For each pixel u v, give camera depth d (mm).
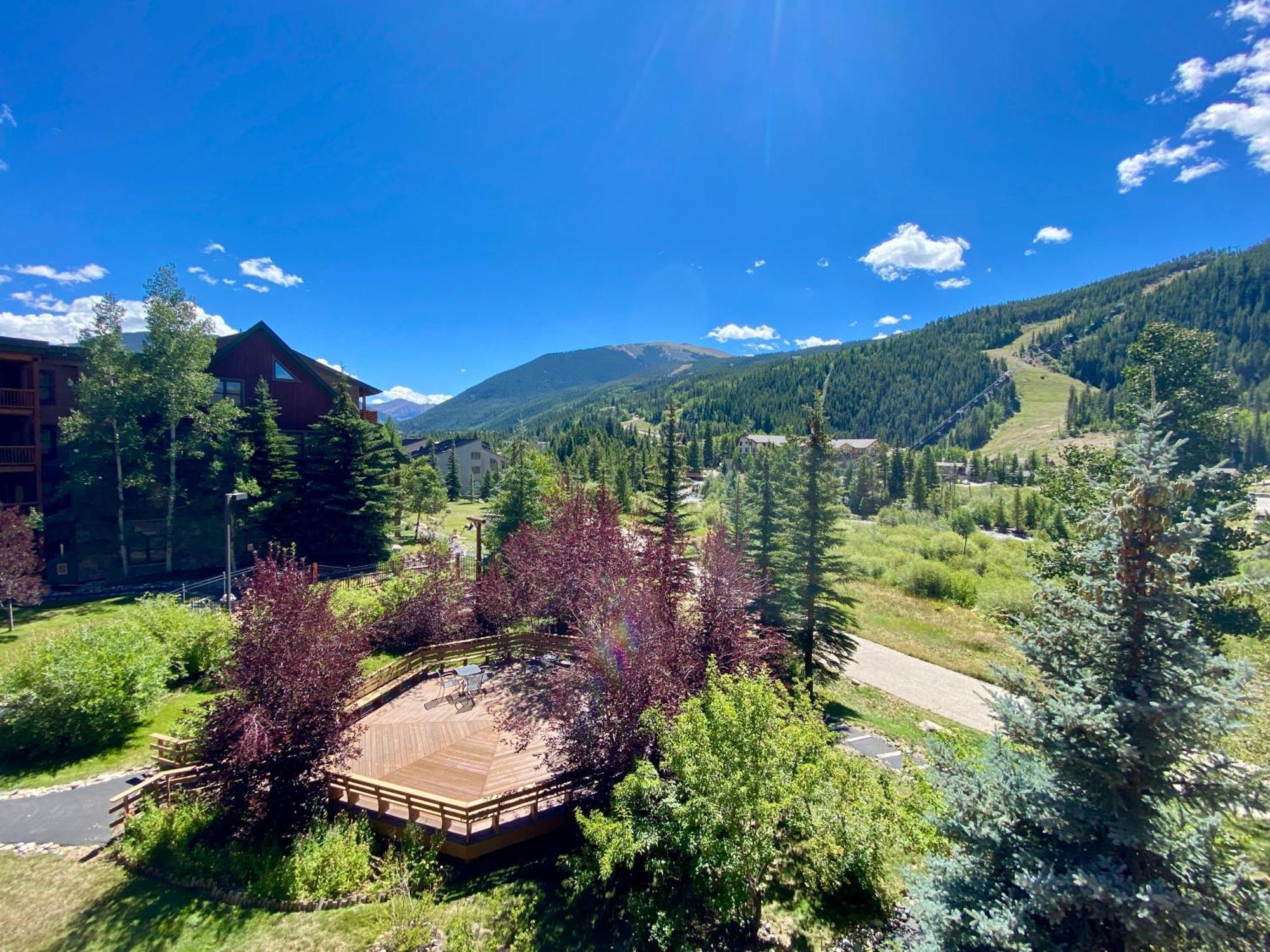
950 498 66625
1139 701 4668
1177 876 4574
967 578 32844
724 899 6812
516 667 16078
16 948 7105
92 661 12141
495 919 7977
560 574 17797
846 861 7582
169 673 14148
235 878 8367
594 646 10375
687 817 7195
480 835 9203
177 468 26750
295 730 8906
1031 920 4719
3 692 11766
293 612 9406
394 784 10477
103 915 7664
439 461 78875
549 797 9938
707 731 7488
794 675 14328
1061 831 4867
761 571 18188
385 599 18750
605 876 7453
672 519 19422
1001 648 24047
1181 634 4664
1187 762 4766
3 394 24062
